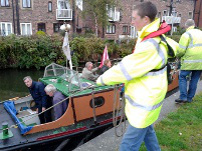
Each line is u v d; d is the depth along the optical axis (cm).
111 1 1925
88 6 2005
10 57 1658
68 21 2339
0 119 530
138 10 184
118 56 1988
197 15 3716
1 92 1174
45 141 459
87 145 335
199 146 334
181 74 495
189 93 510
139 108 184
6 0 2031
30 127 462
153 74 183
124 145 201
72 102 495
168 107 488
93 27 2403
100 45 1852
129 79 176
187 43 450
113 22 2553
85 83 567
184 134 367
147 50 174
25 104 643
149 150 239
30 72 1633
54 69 629
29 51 1625
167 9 3153
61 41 1739
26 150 444
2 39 1642
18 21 2109
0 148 422
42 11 2205
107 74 180
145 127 190
